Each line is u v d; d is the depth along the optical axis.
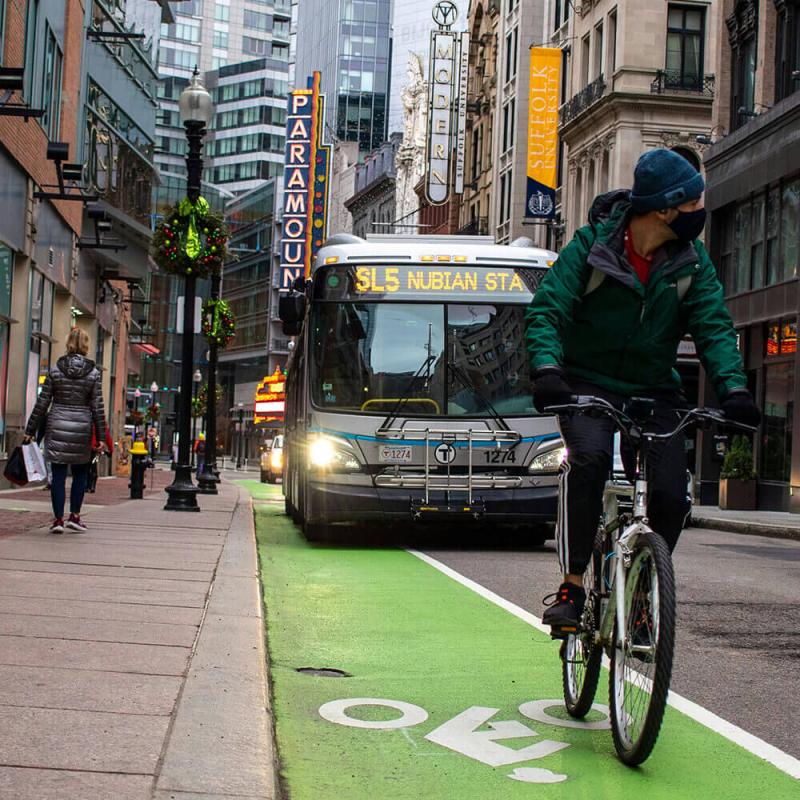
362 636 7.61
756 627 8.20
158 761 3.98
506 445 13.91
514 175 57.12
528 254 14.72
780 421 29.94
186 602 7.76
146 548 11.29
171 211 19.38
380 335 14.16
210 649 6.11
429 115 67.44
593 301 4.71
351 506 13.80
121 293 39.88
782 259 30.19
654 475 4.58
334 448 13.89
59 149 21.02
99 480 35.59
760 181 31.09
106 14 31.39
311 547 14.15
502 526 17.22
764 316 30.62
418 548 14.23
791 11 30.73
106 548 10.99
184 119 19.44
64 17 25.92
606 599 4.86
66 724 4.38
